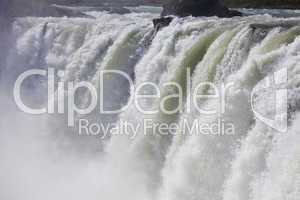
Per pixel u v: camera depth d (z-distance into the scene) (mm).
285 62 12227
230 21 17484
